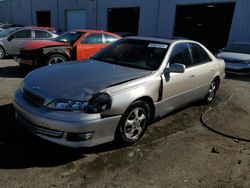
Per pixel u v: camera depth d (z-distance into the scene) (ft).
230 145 12.68
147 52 13.78
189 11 54.85
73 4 77.20
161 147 11.86
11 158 10.03
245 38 46.14
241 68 30.48
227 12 50.08
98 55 15.02
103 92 9.98
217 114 16.98
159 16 57.62
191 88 15.30
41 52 23.32
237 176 10.09
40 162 9.93
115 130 10.57
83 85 10.29
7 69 27.55
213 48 54.39
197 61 16.02
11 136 11.68
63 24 83.05
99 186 8.84
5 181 8.71
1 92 18.43
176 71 12.67
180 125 14.67
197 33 56.29
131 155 10.94
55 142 9.69
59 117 9.40
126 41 15.24
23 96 11.05
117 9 66.54
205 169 10.40
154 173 9.84
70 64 13.19
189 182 9.49
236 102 20.08
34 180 8.87
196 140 12.92
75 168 9.73
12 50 35.40
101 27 71.15
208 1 49.55
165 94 12.92
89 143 9.78
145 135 12.95
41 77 11.29
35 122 9.82
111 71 11.96
